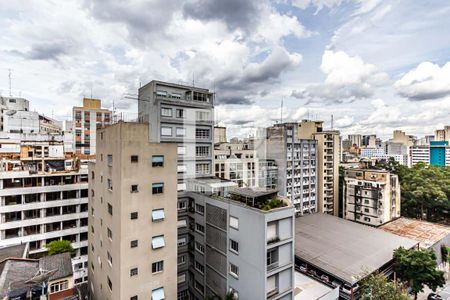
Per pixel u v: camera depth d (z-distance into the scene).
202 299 31.19
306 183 73.00
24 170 42.12
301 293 31.52
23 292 21.95
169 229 24.30
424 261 37.22
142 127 22.73
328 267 37.41
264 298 22.69
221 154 56.81
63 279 26.44
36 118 78.81
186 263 34.09
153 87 38.88
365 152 170.12
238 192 27.20
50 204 42.50
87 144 83.62
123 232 21.88
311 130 82.19
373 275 34.69
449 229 58.88
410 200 72.56
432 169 81.00
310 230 51.59
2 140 58.00
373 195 65.25
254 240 23.64
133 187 22.44
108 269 24.70
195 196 32.66
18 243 39.59
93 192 30.67
